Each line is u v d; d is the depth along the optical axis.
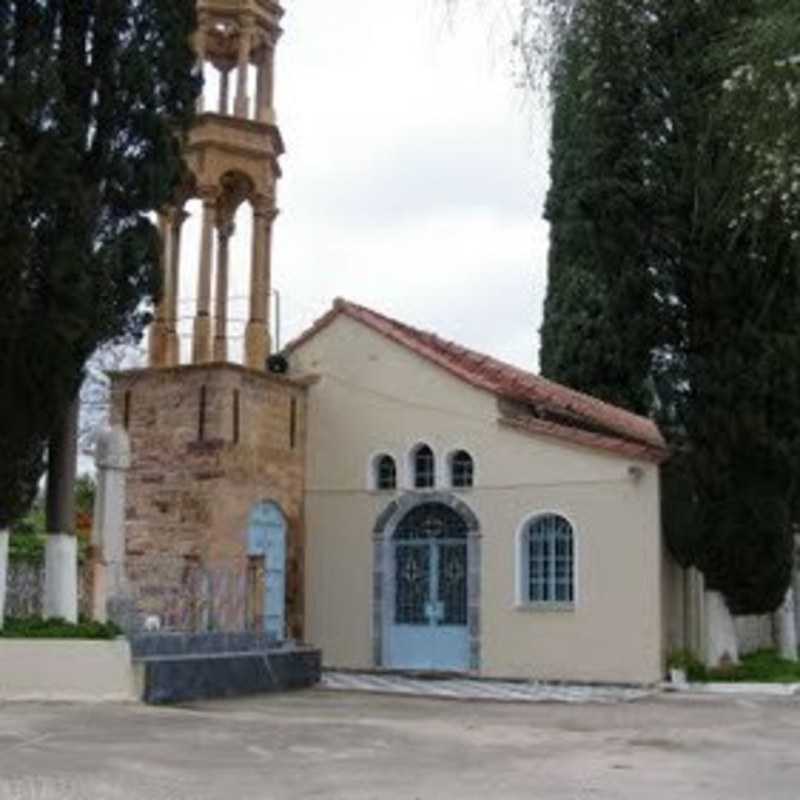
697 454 25.11
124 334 19.77
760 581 25.14
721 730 17.02
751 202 9.80
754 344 24.67
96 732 14.96
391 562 27.39
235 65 27.94
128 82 19.44
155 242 19.92
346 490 27.98
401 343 27.78
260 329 27.80
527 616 25.67
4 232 17.44
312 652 23.03
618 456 25.22
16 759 12.52
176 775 11.98
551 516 25.83
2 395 18.14
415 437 27.41
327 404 28.47
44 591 20.05
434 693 22.27
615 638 24.80
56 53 18.84
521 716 18.52
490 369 28.91
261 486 27.02
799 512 26.28
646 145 24.14
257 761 13.08
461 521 26.80
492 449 26.53
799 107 8.66
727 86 8.97
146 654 19.58
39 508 27.48
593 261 27.11
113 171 19.39
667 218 24.38
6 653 18.45
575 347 30.23
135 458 26.73
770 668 25.61
